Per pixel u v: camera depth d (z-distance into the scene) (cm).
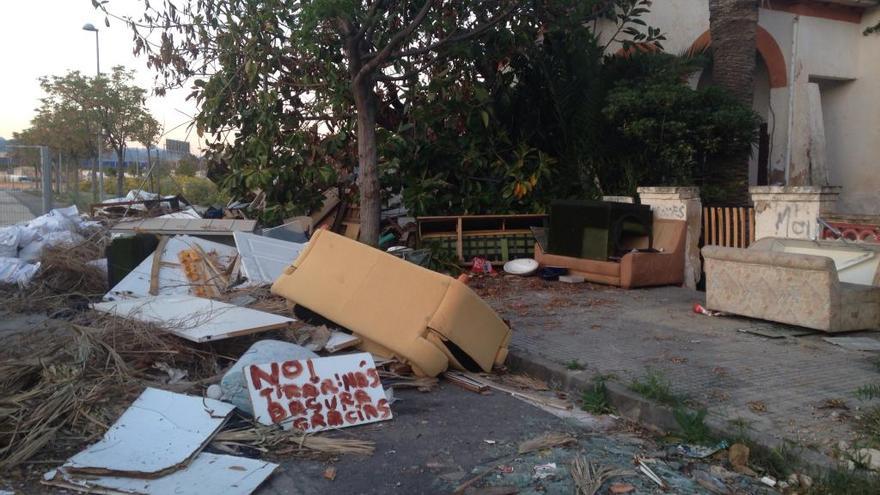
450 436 536
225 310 708
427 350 653
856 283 812
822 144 1448
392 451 506
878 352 701
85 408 518
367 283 697
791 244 885
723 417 532
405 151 1292
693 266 1119
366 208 1134
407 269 686
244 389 547
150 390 550
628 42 1295
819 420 522
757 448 483
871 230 894
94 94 2594
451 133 1304
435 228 1282
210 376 626
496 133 1319
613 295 1031
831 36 1510
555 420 576
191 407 532
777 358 685
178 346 642
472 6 1147
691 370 652
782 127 1483
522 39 1250
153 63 1253
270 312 766
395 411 588
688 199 1108
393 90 1341
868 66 1527
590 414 593
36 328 702
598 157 1283
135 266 948
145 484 436
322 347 676
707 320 857
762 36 1463
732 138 1157
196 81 1315
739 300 839
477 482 457
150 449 473
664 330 809
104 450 468
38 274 1010
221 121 1314
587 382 627
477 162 1274
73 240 1098
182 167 2528
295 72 1280
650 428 560
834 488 430
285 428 525
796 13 1472
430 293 671
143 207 1382
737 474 470
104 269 1030
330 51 1181
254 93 1263
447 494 443
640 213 1127
